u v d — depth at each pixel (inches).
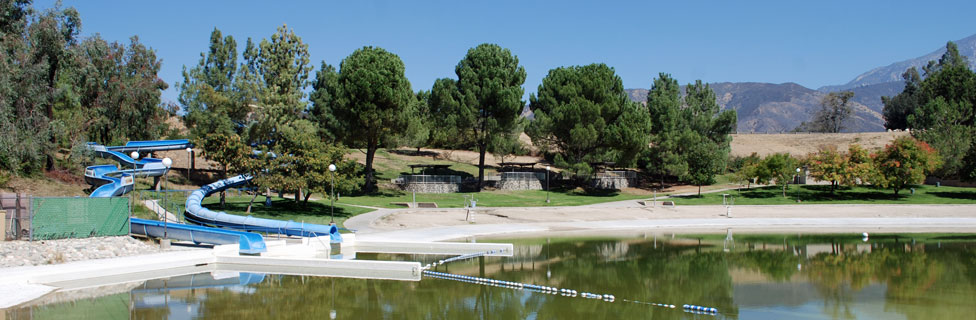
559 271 1035.3
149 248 1135.6
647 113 2910.9
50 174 1904.5
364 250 1311.5
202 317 703.1
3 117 1547.7
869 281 935.7
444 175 2901.1
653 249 1322.6
